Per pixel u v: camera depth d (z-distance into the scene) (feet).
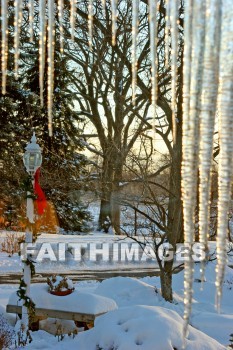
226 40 3.05
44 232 92.84
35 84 88.74
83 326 33.81
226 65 3.07
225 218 3.30
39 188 32.42
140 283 45.44
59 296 33.09
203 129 3.14
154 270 65.77
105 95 97.09
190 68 3.14
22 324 30.94
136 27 3.71
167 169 54.13
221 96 3.08
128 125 74.28
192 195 3.30
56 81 94.32
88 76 99.96
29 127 87.10
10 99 84.74
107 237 87.51
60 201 96.27
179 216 43.45
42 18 3.71
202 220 3.40
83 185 47.91
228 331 33.45
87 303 32.60
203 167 3.20
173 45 3.43
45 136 88.28
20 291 31.12
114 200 42.63
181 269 52.90
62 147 89.10
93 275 61.87
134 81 3.74
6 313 34.14
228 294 45.78
